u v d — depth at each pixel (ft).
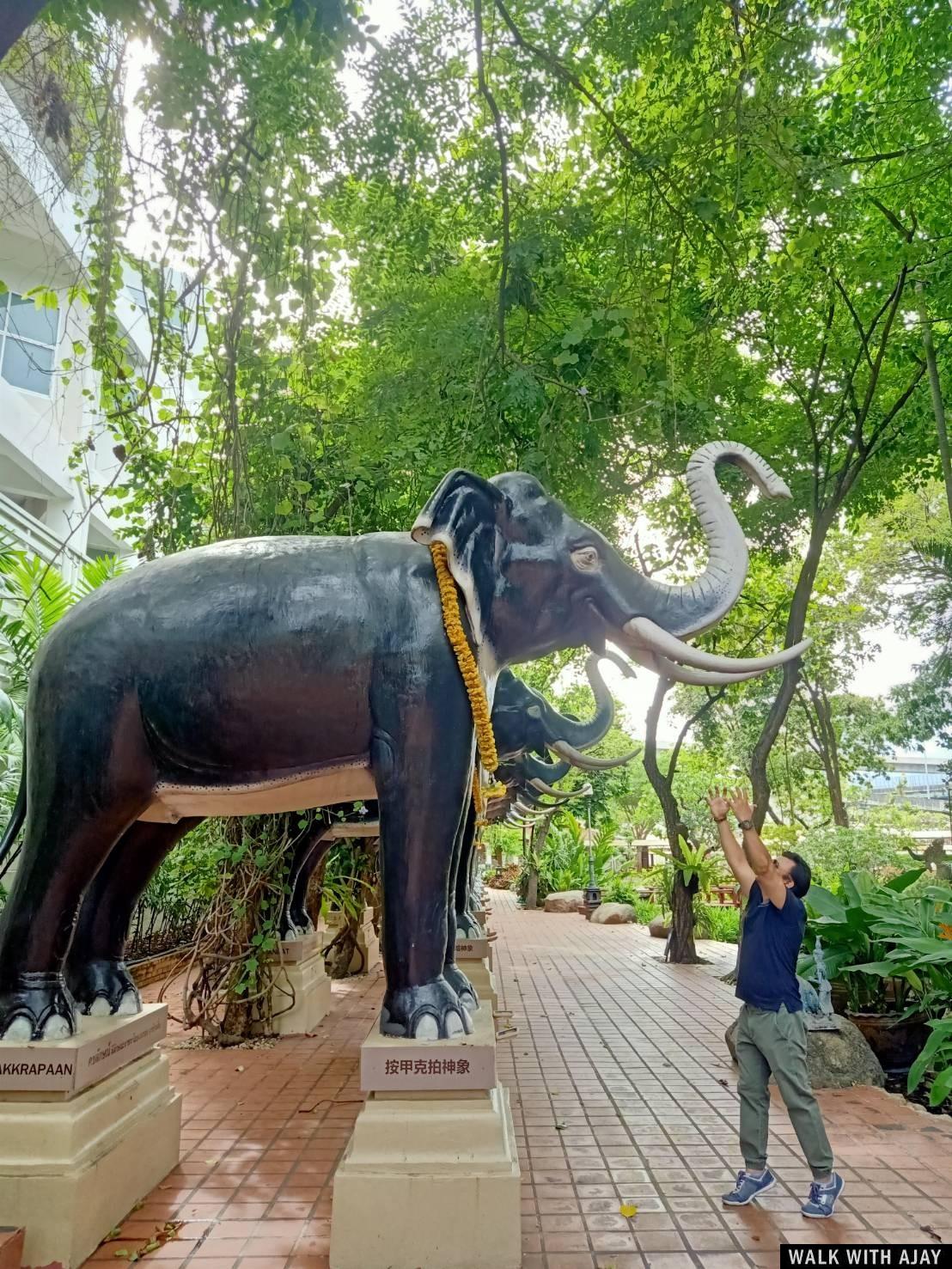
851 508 41.63
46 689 12.73
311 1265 11.54
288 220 19.36
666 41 21.83
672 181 20.79
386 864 12.63
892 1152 16.14
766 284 32.32
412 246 28.07
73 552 32.65
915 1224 13.00
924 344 34.63
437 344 27.20
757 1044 13.87
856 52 28.84
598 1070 22.02
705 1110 18.57
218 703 12.62
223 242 17.69
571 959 43.93
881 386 37.63
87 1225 11.72
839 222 25.86
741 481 38.09
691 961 42.34
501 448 24.41
